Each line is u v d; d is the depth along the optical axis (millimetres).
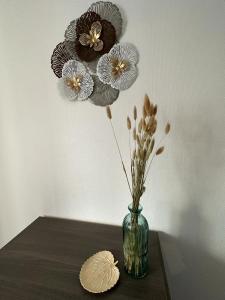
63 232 793
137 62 698
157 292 538
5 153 903
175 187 752
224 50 642
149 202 780
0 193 953
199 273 793
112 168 795
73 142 813
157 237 750
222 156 700
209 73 663
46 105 810
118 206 821
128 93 724
